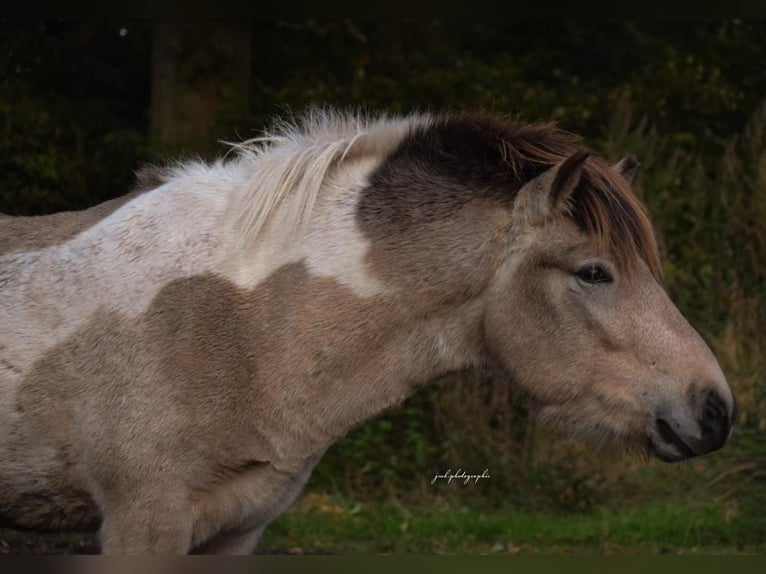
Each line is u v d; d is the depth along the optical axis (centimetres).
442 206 434
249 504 430
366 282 430
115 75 1123
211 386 420
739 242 1067
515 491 945
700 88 1237
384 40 1162
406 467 973
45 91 1063
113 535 416
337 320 428
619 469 951
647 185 1094
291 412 426
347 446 973
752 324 999
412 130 451
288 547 784
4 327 435
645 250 426
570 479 940
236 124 1043
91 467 422
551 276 424
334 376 429
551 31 1262
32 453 430
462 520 866
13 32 1050
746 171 1107
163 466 415
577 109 1171
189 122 1033
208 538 433
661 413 413
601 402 423
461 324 434
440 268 429
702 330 1011
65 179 1009
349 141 447
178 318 423
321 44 1159
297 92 1102
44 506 441
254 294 428
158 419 416
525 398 439
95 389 421
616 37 1270
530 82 1242
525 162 434
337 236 434
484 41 1256
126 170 1028
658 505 912
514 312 427
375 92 1123
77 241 447
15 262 448
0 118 989
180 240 436
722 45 1292
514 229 427
